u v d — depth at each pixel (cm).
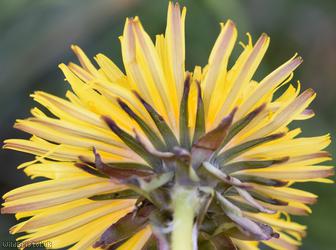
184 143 15
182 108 15
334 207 23
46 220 15
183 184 14
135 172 15
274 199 15
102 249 15
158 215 14
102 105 15
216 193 14
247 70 15
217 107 15
